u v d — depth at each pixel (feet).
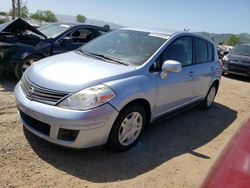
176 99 16.19
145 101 13.57
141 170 12.06
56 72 12.53
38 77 12.41
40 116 11.42
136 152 13.43
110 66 13.44
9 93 19.51
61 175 11.00
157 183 11.34
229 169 4.70
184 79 16.37
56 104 11.35
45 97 11.65
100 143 11.85
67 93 11.40
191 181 11.82
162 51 14.92
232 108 23.59
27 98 12.15
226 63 40.60
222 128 18.49
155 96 14.12
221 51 47.73
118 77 12.59
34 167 11.28
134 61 14.21
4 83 21.90
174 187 11.28
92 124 11.20
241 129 6.24
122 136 12.81
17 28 22.39
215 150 15.02
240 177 4.49
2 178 10.39
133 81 12.85
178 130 16.98
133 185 10.95
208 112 21.29
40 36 22.90
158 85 14.16
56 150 12.55
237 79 40.19
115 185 10.80
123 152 13.20
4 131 13.69
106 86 11.85
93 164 11.94
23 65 21.93
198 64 18.29
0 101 17.62
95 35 26.08
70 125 11.03
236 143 5.51
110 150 13.10
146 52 14.73
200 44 18.71
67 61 13.99
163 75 14.39
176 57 15.93
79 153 12.56
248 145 5.30
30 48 22.12
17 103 12.70
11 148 12.30
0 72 21.79
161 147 14.43
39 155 12.08
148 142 14.75
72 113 11.03
